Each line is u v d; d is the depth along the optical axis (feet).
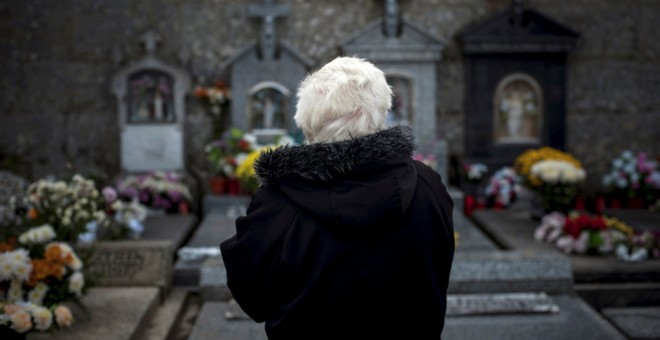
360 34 22.41
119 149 23.06
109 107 22.95
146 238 17.31
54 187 12.77
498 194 22.09
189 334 12.41
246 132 22.74
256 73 22.61
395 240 4.64
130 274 13.43
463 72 23.41
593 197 22.77
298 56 22.50
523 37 22.47
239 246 4.78
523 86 23.13
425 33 22.38
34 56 22.61
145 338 11.43
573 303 12.67
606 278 14.37
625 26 23.25
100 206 16.01
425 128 22.90
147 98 22.63
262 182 4.97
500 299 12.55
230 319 12.06
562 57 22.85
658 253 15.15
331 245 4.60
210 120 23.22
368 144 4.69
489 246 16.01
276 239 4.68
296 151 4.72
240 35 23.15
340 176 4.71
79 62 22.75
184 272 14.57
